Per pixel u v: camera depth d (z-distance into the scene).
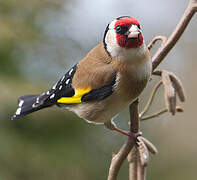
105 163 11.69
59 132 11.17
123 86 4.99
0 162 10.25
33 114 10.80
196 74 13.87
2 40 12.10
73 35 12.96
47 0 13.10
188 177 12.27
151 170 12.54
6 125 10.71
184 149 12.90
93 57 5.30
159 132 12.95
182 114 13.38
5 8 12.68
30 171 10.52
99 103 5.20
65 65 12.45
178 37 4.38
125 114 12.04
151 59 4.57
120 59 4.93
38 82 11.61
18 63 12.18
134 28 4.71
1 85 10.87
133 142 4.11
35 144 10.80
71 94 5.42
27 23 12.74
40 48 12.57
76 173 10.89
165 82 4.27
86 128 11.55
